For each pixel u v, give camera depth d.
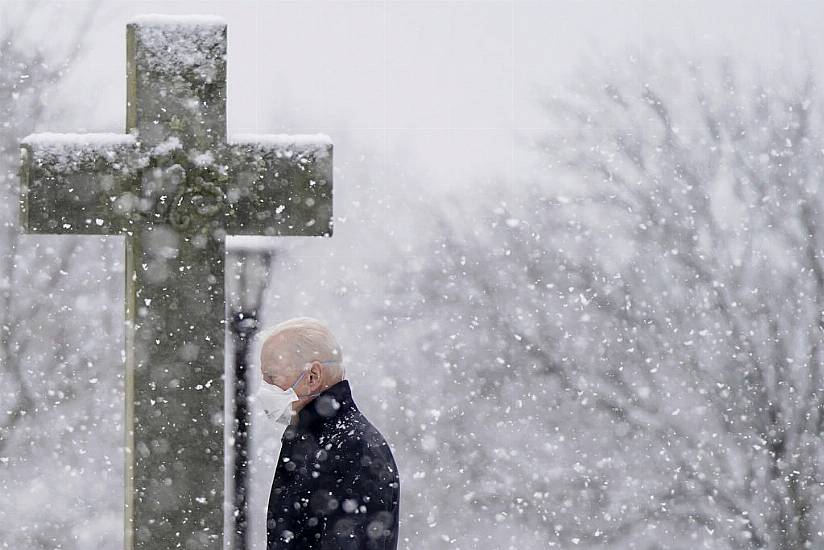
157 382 4.47
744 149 21.91
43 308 22.81
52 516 21.95
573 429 22.48
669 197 22.39
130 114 4.60
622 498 21.73
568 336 22.75
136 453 4.45
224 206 4.55
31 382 22.47
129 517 4.53
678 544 21.23
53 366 22.59
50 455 22.22
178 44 4.50
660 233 22.23
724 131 22.23
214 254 4.53
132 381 4.46
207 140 4.53
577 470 22.17
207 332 4.51
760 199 21.53
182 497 4.46
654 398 21.50
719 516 20.69
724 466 20.61
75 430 22.41
